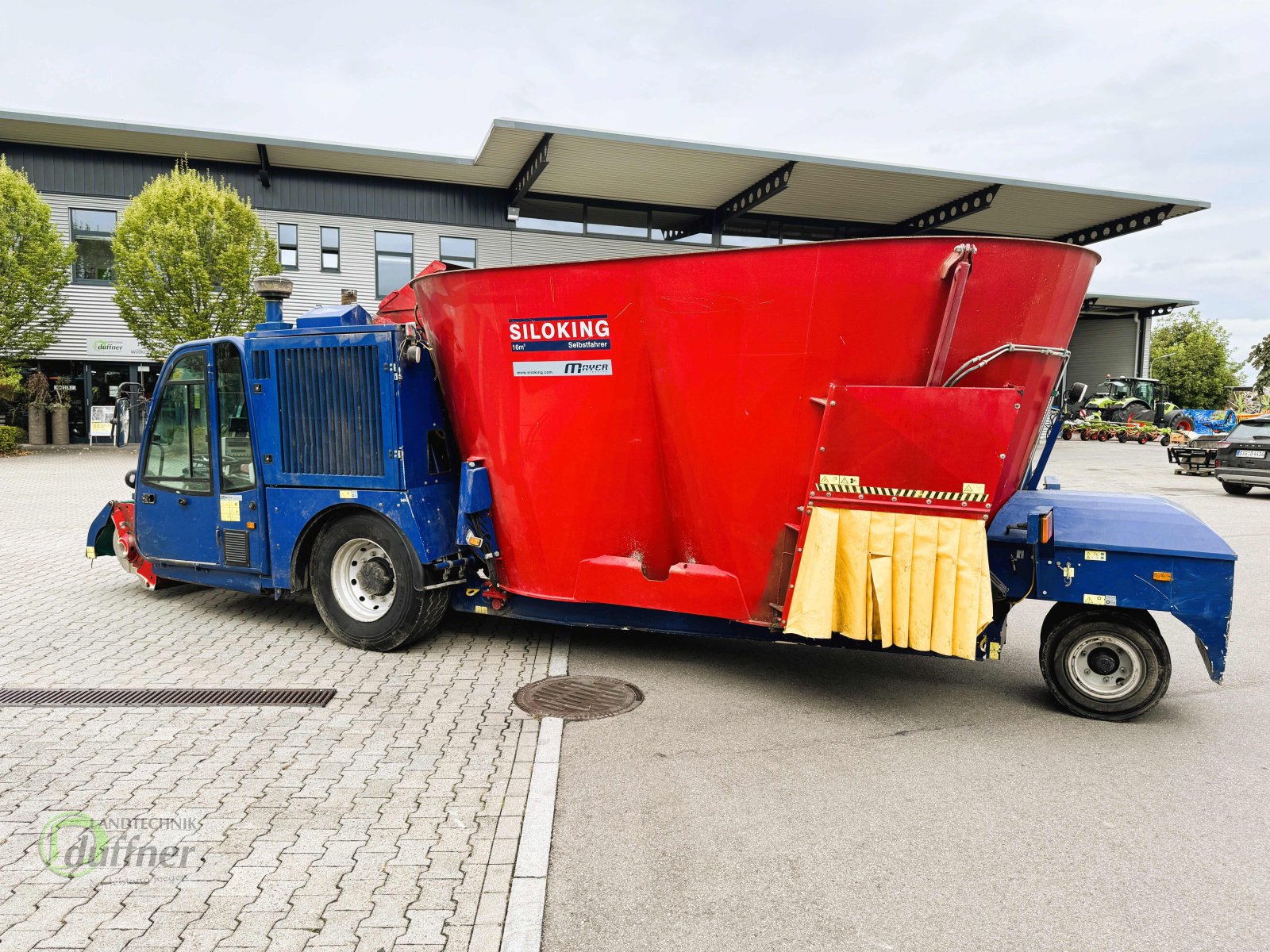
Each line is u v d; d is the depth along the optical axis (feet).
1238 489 50.52
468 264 83.46
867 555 13.94
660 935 8.56
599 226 85.20
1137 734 14.32
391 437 17.49
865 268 13.70
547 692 16.01
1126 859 10.15
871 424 13.74
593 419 16.30
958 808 11.44
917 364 13.80
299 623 20.92
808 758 13.07
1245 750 13.61
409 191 81.05
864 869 9.87
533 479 17.11
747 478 15.17
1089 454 89.35
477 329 17.03
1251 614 23.02
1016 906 9.13
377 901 9.02
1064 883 9.61
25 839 10.27
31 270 65.72
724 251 14.53
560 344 16.26
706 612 15.97
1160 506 15.55
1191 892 9.45
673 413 15.55
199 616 21.44
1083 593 14.57
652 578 16.76
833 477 14.12
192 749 13.11
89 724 14.14
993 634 15.07
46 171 72.74
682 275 14.94
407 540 17.58
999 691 16.52
